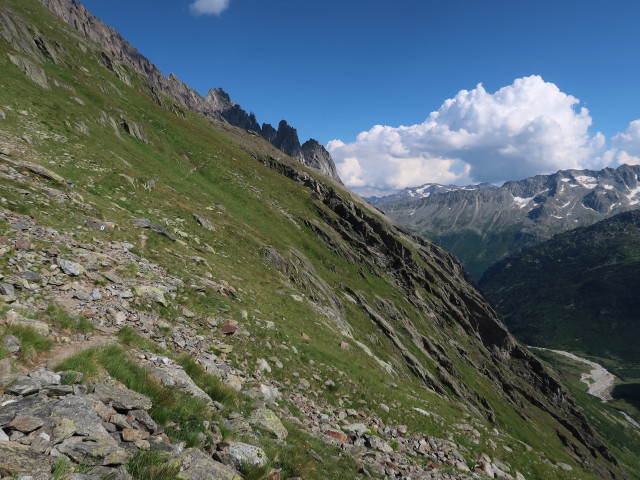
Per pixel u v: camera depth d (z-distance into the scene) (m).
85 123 50.12
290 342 23.62
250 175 94.19
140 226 27.75
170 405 8.74
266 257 47.66
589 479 25.77
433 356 88.31
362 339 59.28
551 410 134.75
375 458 13.85
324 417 16.23
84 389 7.39
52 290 13.41
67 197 24.94
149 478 5.70
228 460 7.80
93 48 106.00
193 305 20.02
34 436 5.41
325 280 71.56
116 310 14.60
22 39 62.22
